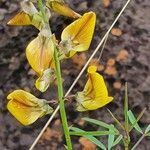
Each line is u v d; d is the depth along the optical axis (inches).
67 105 5.6
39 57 3.4
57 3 3.5
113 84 5.7
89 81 3.6
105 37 5.6
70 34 3.5
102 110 5.6
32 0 3.5
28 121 3.6
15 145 5.6
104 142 5.5
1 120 5.7
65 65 5.8
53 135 5.6
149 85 5.7
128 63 5.8
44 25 3.4
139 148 5.5
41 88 3.5
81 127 5.6
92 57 5.6
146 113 5.6
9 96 3.5
